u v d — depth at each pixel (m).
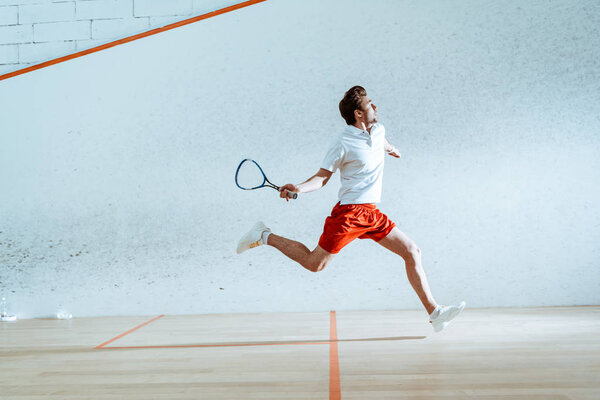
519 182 3.62
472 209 3.64
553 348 2.38
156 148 3.82
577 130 3.60
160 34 3.84
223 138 3.78
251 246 2.60
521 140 3.63
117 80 3.86
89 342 2.91
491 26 3.66
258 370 2.18
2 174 3.88
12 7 3.95
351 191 2.43
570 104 3.61
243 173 3.75
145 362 2.39
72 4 3.91
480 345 2.49
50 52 3.90
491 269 3.62
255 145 3.76
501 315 3.29
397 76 3.69
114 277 3.83
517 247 3.62
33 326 3.50
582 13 3.61
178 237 3.80
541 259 3.60
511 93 3.64
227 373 2.15
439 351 2.40
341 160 2.44
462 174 3.65
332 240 2.40
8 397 1.89
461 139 3.65
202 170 3.79
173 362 2.37
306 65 3.75
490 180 3.64
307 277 3.72
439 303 3.64
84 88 3.87
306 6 3.76
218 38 3.81
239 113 3.78
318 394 1.82
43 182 3.87
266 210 3.74
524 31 3.64
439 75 3.68
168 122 3.82
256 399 1.79
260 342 2.76
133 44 3.85
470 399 1.71
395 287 3.67
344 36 3.73
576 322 2.99
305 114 3.74
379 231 2.51
